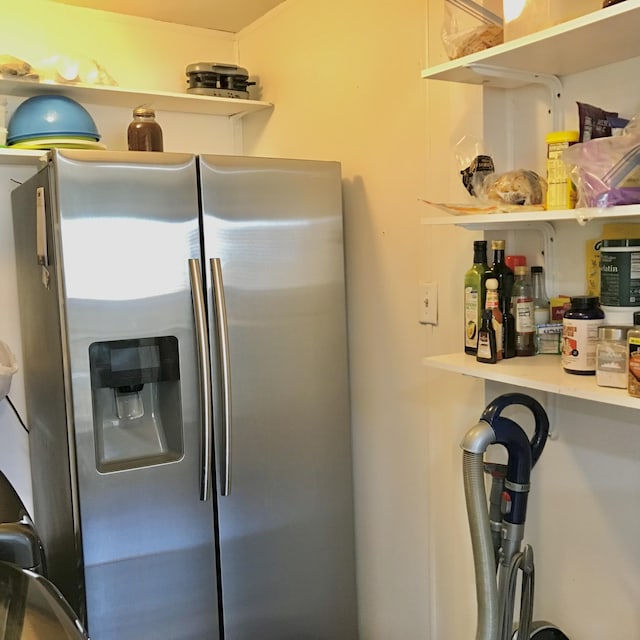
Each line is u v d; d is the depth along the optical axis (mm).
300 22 2334
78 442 1728
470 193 1512
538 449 1442
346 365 2115
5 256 2289
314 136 2316
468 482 1337
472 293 1538
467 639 1872
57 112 2043
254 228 1926
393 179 1999
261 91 2586
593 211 1151
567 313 1313
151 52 2555
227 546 1947
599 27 1136
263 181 1931
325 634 2148
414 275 1954
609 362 1182
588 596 1521
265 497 2004
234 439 1941
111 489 1774
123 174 1735
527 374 1323
